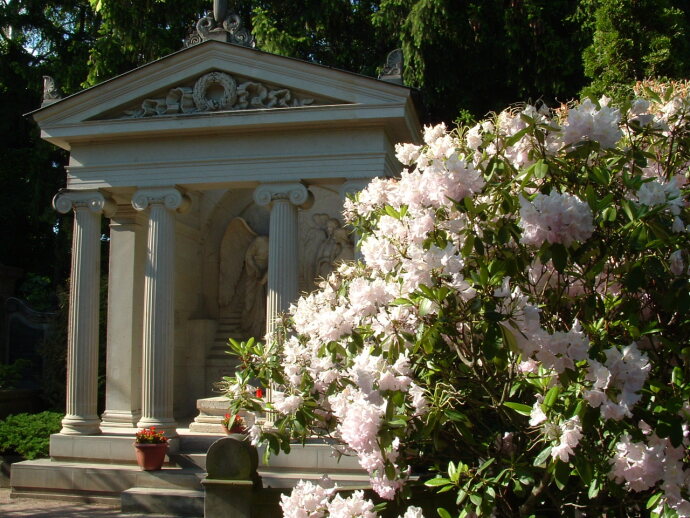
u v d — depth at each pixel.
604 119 4.60
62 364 20.02
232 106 14.05
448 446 5.90
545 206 4.10
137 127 14.19
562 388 4.32
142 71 14.24
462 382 5.42
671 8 13.97
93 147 14.73
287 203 13.73
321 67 13.55
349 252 17.17
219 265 18.61
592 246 4.48
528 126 4.75
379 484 5.21
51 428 15.68
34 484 13.66
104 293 19.83
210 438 14.02
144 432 13.25
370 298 5.00
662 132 5.43
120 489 13.15
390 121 13.48
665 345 4.76
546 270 4.98
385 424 4.64
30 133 25.62
